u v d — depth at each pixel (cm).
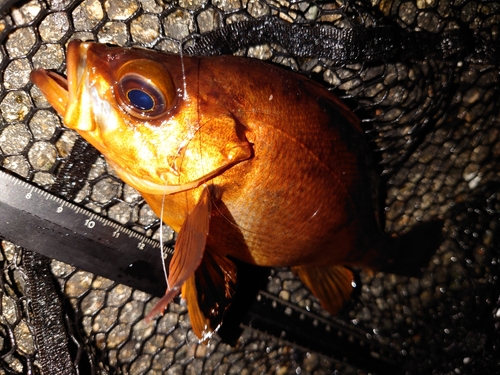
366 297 21
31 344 17
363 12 16
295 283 20
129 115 12
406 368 21
